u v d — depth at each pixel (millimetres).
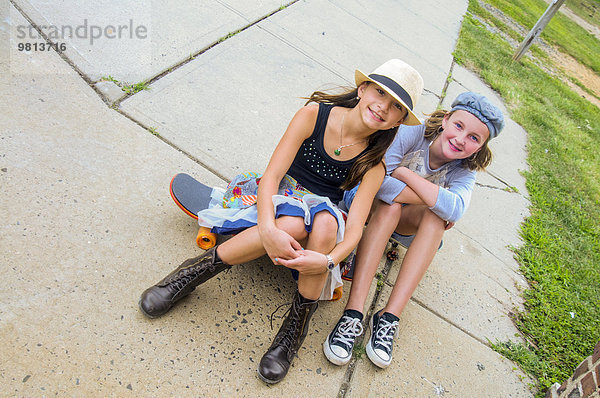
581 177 4625
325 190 1997
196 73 3129
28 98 2404
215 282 2066
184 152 2572
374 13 5438
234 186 2082
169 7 3580
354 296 2100
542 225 3645
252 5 4168
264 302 2080
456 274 2799
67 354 1627
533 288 3010
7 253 1810
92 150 2328
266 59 3600
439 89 4602
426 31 5750
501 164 4195
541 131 5145
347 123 1870
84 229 2002
